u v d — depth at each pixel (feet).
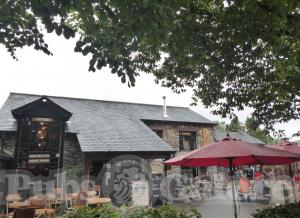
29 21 11.87
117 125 48.98
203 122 59.47
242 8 11.14
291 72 12.73
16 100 48.55
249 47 14.92
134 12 10.03
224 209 36.19
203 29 13.05
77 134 42.14
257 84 20.75
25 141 38.22
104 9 10.44
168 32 10.94
